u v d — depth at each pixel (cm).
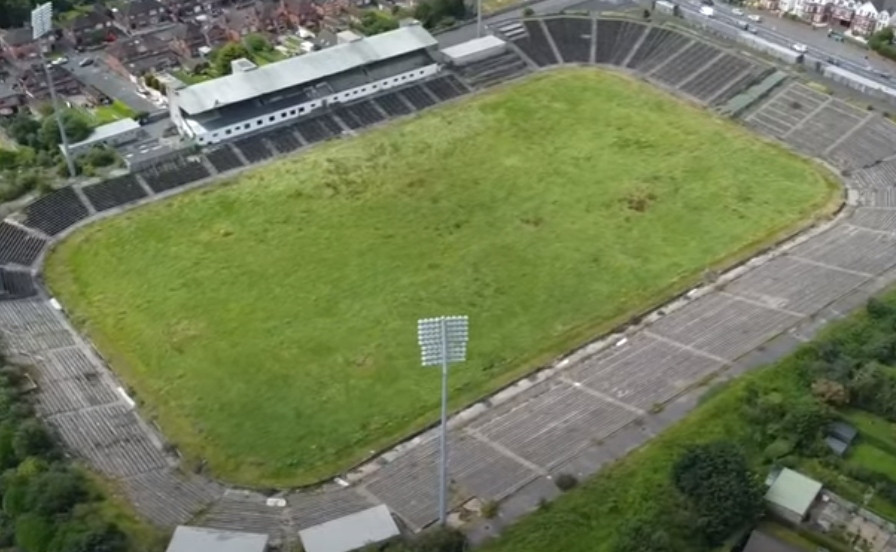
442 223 14838
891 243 14050
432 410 11469
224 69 18888
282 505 10212
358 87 17950
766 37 19600
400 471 10569
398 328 12712
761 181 15838
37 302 13325
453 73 18900
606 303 13212
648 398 11319
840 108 17388
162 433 11212
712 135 17112
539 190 15588
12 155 16050
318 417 11381
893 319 12131
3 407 10819
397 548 9088
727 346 12138
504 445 10800
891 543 9288
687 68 18975
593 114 17775
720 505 9256
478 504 9919
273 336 12581
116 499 10031
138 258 14088
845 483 9925
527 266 13900
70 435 10906
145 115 17325
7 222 14550
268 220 14888
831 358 11600
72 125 16388
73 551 8875
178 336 12588
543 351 12400
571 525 9519
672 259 14025
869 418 10844
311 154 16600
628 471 10131
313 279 13625
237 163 16275
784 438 10462
